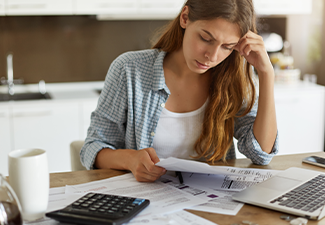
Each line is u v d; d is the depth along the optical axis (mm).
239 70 1283
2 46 3018
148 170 995
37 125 2664
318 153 1327
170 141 1314
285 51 3559
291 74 3318
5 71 3049
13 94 2963
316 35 3518
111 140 1312
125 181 1016
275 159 1252
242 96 1308
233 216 787
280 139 3178
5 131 2605
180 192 929
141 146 1280
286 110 3135
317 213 768
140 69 1284
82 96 2834
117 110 1283
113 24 3232
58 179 1024
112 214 750
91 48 3223
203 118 1313
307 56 3572
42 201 773
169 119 1298
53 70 3160
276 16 3479
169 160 955
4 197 672
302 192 884
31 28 3057
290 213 792
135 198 836
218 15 990
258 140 1228
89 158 1217
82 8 2818
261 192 885
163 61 1315
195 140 1328
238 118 1361
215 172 979
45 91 3076
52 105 2670
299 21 3523
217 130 1288
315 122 3221
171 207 827
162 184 992
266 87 1229
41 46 3104
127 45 3299
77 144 1668
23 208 754
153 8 2947
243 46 1195
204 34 1025
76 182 1004
